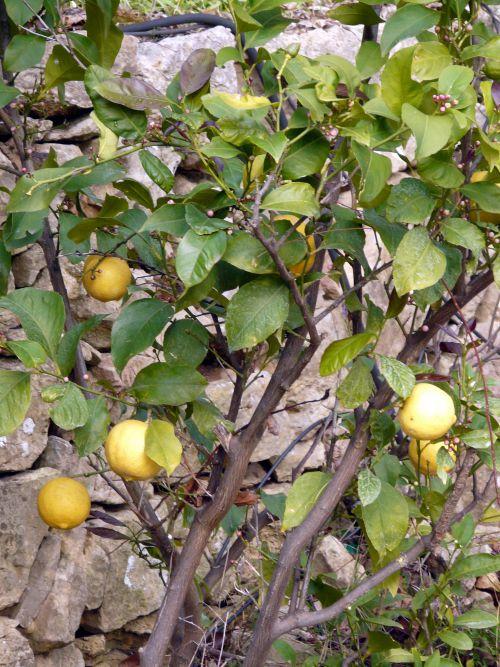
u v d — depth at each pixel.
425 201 1.12
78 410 1.08
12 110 1.45
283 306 1.10
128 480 1.14
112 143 1.13
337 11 1.30
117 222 1.18
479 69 1.18
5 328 1.75
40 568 1.70
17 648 1.58
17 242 1.35
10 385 1.07
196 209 1.04
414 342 1.25
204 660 1.59
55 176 1.07
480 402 1.20
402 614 1.65
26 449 1.71
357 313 1.42
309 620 1.25
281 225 1.15
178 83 1.19
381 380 1.62
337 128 1.04
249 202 1.11
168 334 1.24
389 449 1.73
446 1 1.15
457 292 1.25
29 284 1.82
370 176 1.04
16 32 1.39
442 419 1.12
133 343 1.20
